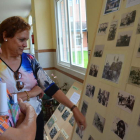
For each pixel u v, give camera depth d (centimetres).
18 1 486
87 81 119
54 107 288
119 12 91
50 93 110
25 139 43
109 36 97
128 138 75
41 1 349
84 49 229
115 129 84
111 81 91
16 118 52
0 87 43
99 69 105
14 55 95
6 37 90
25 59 103
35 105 108
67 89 279
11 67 95
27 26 94
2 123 42
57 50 336
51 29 362
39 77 108
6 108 44
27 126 47
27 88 103
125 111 79
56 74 356
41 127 115
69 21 256
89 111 110
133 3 81
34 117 53
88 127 108
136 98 73
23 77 99
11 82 95
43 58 365
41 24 355
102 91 98
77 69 240
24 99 98
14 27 88
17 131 43
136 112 73
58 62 340
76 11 239
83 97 121
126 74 80
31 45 730
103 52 102
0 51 59
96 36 113
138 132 71
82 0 220
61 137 162
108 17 101
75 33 251
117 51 88
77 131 123
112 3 98
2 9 595
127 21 84
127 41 82
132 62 77
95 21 160
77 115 106
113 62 91
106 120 92
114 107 87
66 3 259
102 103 97
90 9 168
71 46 262
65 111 185
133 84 76
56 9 321
